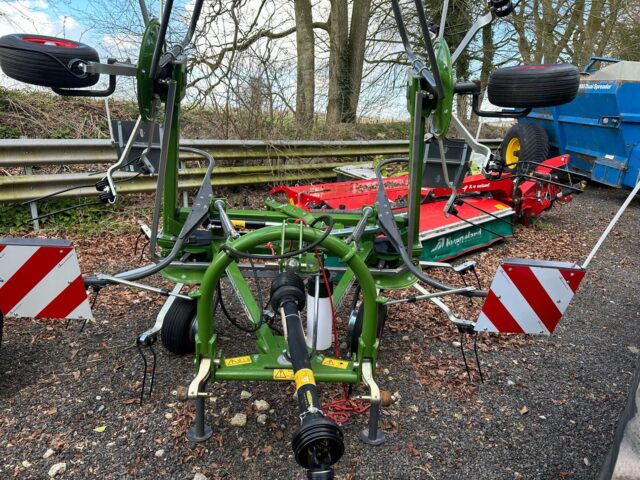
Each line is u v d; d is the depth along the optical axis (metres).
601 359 3.61
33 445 2.53
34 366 3.19
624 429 1.54
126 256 4.99
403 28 2.84
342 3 11.23
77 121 7.30
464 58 13.34
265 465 2.48
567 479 2.48
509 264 2.61
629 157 7.62
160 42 2.36
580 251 5.99
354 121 11.68
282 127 8.62
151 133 2.96
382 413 2.89
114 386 3.03
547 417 2.94
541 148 7.86
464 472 2.49
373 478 2.42
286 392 3.05
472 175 5.96
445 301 4.39
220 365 2.57
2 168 6.23
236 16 8.09
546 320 2.73
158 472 2.41
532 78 2.77
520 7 13.51
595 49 15.63
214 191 7.23
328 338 2.64
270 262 3.42
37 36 2.53
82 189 5.72
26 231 5.36
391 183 5.31
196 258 3.43
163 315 3.02
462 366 3.43
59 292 2.64
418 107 2.75
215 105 8.23
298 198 4.55
